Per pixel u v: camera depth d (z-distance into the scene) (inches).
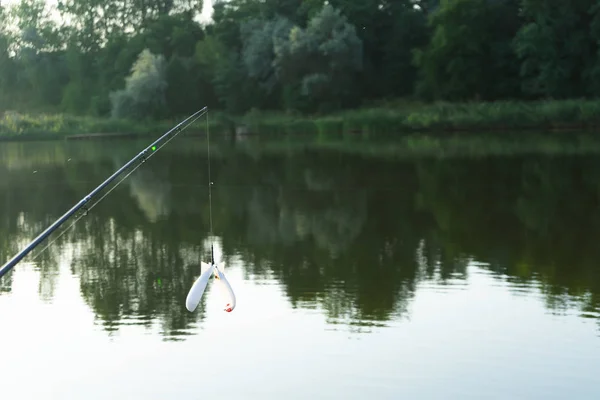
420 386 349.4
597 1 2094.0
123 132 2027.6
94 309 463.5
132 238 673.6
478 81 2176.4
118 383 356.8
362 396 341.1
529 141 1505.9
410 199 843.4
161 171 1156.5
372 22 2384.4
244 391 347.6
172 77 2278.5
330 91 2166.6
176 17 2672.2
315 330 418.6
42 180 1065.5
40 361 382.9
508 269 534.0
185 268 561.6
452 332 410.9
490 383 350.6
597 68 2053.4
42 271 556.1
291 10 2495.1
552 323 420.5
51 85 2859.3
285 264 564.1
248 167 1178.0
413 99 2282.2
